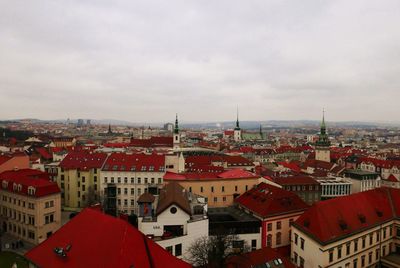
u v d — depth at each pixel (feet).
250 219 303.68
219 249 241.55
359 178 558.15
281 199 317.63
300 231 255.91
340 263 242.17
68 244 165.17
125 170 416.67
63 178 452.35
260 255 226.38
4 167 395.75
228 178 389.60
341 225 247.91
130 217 286.66
